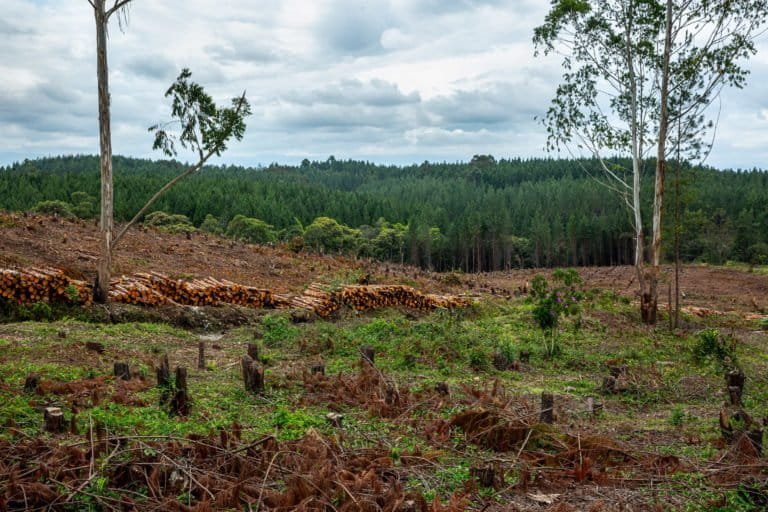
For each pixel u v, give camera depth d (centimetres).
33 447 517
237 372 1055
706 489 549
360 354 1162
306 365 1150
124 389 827
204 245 2800
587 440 647
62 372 901
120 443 543
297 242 3597
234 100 1534
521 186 15225
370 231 9431
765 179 13450
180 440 561
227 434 579
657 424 830
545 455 613
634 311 2320
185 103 1491
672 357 1409
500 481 540
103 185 1544
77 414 673
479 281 4103
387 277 2859
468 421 702
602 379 1168
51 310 1436
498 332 1677
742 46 2011
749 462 603
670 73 2119
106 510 436
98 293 1549
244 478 493
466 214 11475
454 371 1155
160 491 462
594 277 5028
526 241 9750
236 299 1866
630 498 525
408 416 773
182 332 1485
